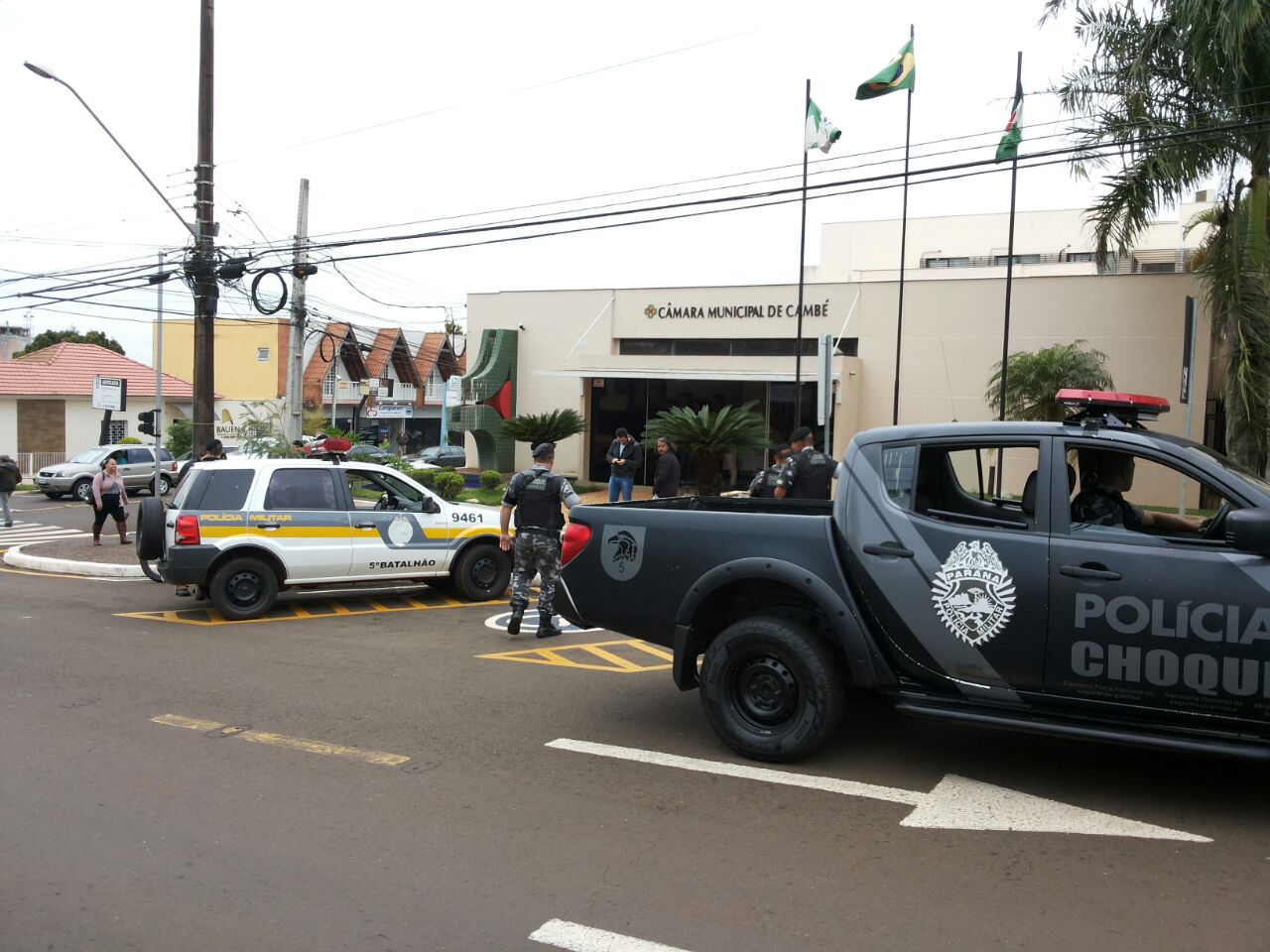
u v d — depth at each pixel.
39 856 4.72
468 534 11.90
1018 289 23.39
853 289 25.31
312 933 3.96
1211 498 5.30
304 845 4.82
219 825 5.08
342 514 11.26
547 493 9.69
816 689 5.76
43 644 9.57
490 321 31.06
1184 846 4.75
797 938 3.88
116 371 43.41
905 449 5.70
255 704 7.37
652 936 3.90
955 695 5.51
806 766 5.88
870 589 5.60
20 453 40.09
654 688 7.82
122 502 18.06
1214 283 16.42
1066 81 16.84
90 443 41.91
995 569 5.28
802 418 25.95
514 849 4.75
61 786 5.65
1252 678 4.71
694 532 6.18
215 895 4.30
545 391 30.44
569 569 6.57
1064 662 5.12
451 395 30.64
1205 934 3.90
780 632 5.84
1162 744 4.84
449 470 24.16
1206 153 15.62
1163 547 4.96
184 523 10.59
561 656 9.00
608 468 29.06
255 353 52.09
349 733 6.63
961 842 4.80
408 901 4.23
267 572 10.91
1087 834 4.88
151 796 5.49
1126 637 4.97
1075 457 5.59
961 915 4.05
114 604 12.03
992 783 5.59
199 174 17.03
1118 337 22.34
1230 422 15.93
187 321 53.00
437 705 7.32
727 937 3.89
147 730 6.72
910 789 5.50
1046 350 20.23
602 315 29.27
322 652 9.20
